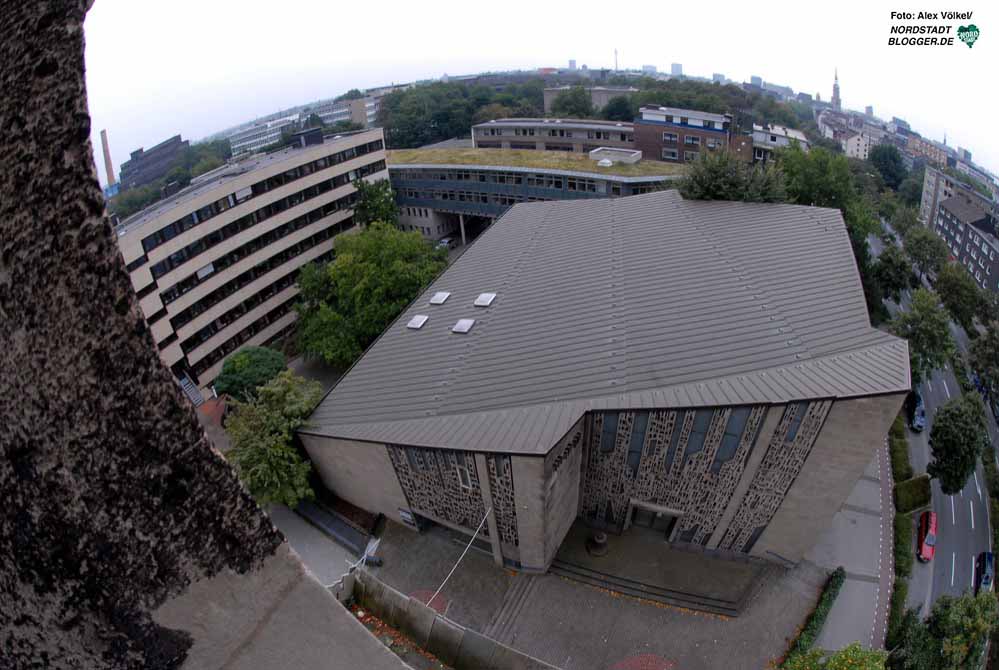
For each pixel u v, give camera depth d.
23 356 3.50
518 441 22.42
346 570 29.48
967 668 25.58
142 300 44.56
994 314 59.16
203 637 4.40
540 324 29.80
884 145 143.88
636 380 24.52
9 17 3.15
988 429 48.31
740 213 36.84
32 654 4.00
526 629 26.36
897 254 54.09
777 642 25.89
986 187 125.19
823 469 24.06
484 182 68.38
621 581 28.02
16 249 3.37
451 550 29.86
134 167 148.00
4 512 3.63
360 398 29.58
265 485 29.45
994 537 35.94
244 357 45.25
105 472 3.80
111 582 3.97
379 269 46.44
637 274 31.81
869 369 22.22
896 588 29.69
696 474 25.92
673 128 82.69
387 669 5.36
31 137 3.31
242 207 52.06
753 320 26.53
